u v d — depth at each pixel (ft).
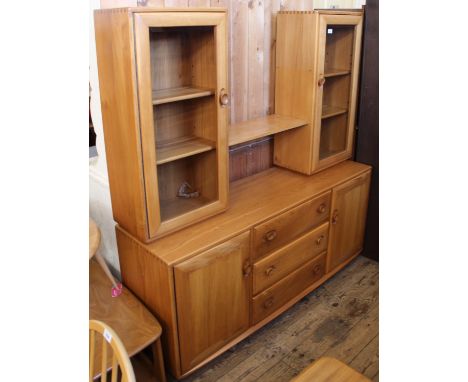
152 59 5.94
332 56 8.49
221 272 6.16
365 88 8.47
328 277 8.58
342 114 8.72
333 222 8.17
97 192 6.82
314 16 7.18
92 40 5.61
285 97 8.11
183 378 6.41
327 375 3.95
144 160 5.43
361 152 8.96
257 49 7.79
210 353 6.49
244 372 6.60
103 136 6.15
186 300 5.83
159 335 5.64
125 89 5.16
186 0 6.45
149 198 5.65
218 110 6.01
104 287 6.54
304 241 7.56
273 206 7.02
